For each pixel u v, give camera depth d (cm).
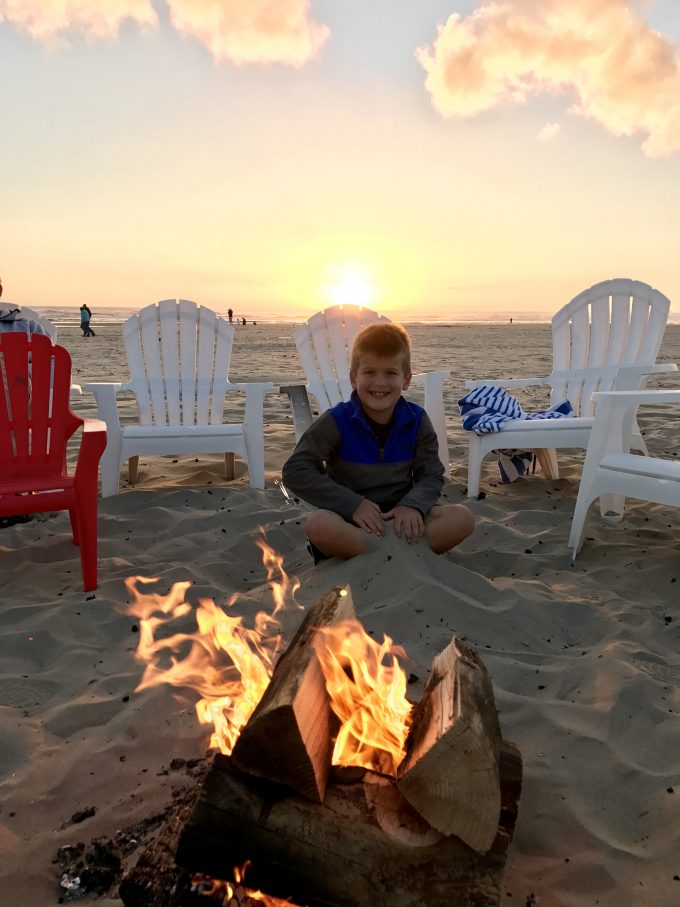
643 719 171
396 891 100
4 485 248
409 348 250
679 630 219
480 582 238
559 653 208
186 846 103
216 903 104
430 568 237
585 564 280
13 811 140
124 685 187
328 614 133
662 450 494
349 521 246
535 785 147
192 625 223
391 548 238
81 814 138
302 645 123
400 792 106
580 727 167
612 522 332
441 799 99
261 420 394
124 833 132
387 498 259
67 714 172
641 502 369
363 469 255
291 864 101
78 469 248
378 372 240
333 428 252
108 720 171
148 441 381
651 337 427
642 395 280
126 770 152
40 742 163
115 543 305
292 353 1620
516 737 164
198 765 151
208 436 387
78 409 679
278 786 104
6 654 206
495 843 101
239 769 103
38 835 134
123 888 110
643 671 191
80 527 250
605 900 121
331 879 100
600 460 282
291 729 99
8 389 267
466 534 255
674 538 309
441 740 99
